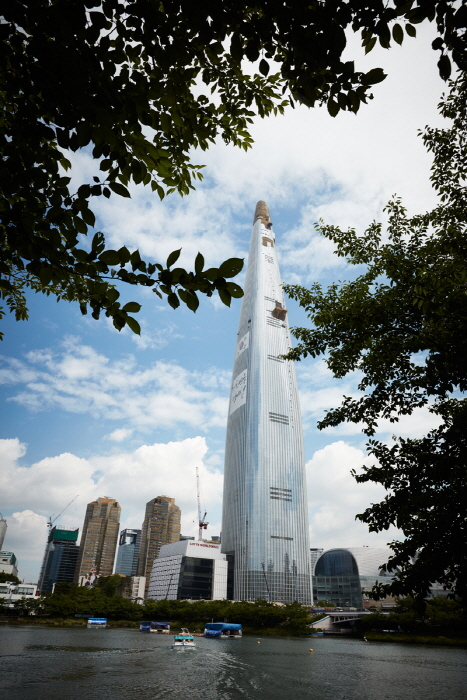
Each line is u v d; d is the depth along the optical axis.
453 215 12.92
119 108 5.03
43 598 142.00
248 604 145.00
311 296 15.62
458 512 10.04
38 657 53.69
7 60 4.86
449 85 12.11
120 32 4.85
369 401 13.77
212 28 4.82
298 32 4.70
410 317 12.66
